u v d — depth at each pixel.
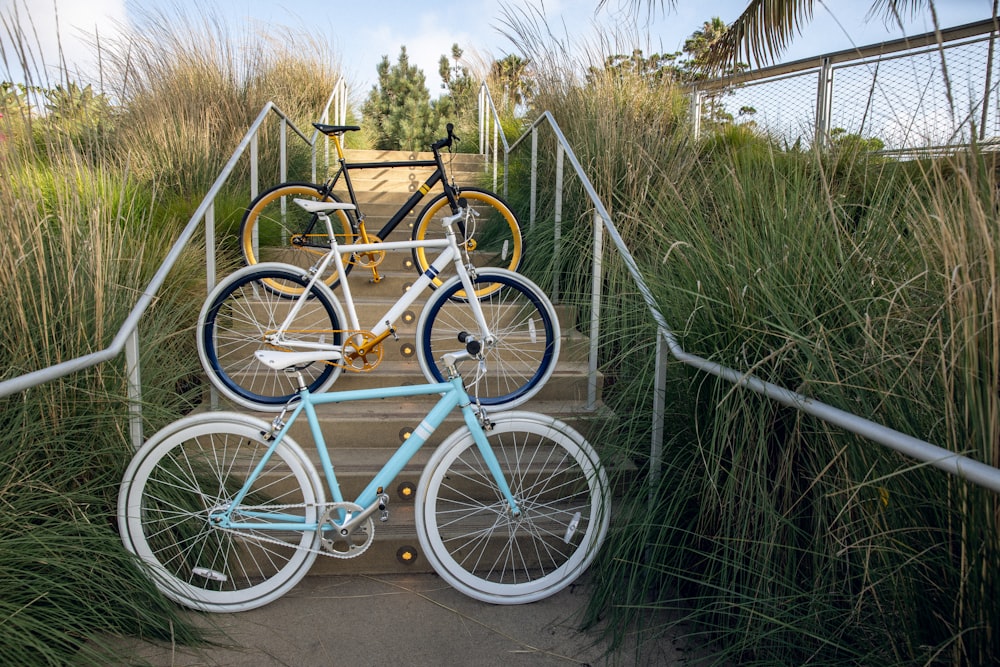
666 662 2.05
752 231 2.37
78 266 2.27
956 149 1.63
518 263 4.03
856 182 2.75
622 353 2.76
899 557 1.57
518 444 2.93
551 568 2.57
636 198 3.87
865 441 1.69
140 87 5.71
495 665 2.03
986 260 1.40
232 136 5.75
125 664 1.91
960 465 1.24
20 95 2.49
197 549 2.31
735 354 2.07
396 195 5.74
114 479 2.21
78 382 2.15
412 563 2.51
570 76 5.18
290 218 4.67
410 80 13.65
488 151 7.16
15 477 1.94
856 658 1.68
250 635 2.13
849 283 2.02
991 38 1.69
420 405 3.11
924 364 1.65
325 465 2.30
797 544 1.97
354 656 2.05
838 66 5.09
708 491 2.13
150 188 4.38
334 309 2.97
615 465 2.53
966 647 1.42
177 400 2.75
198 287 3.46
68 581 1.94
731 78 5.38
